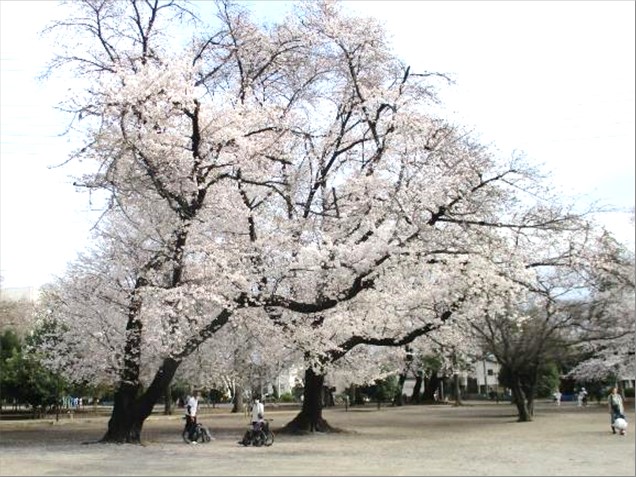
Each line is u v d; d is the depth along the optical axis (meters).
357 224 20.92
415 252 18.53
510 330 30.66
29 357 33.91
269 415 41.44
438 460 14.91
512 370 30.73
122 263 21.55
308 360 22.84
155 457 16.47
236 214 20.83
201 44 21.62
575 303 31.17
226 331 23.17
